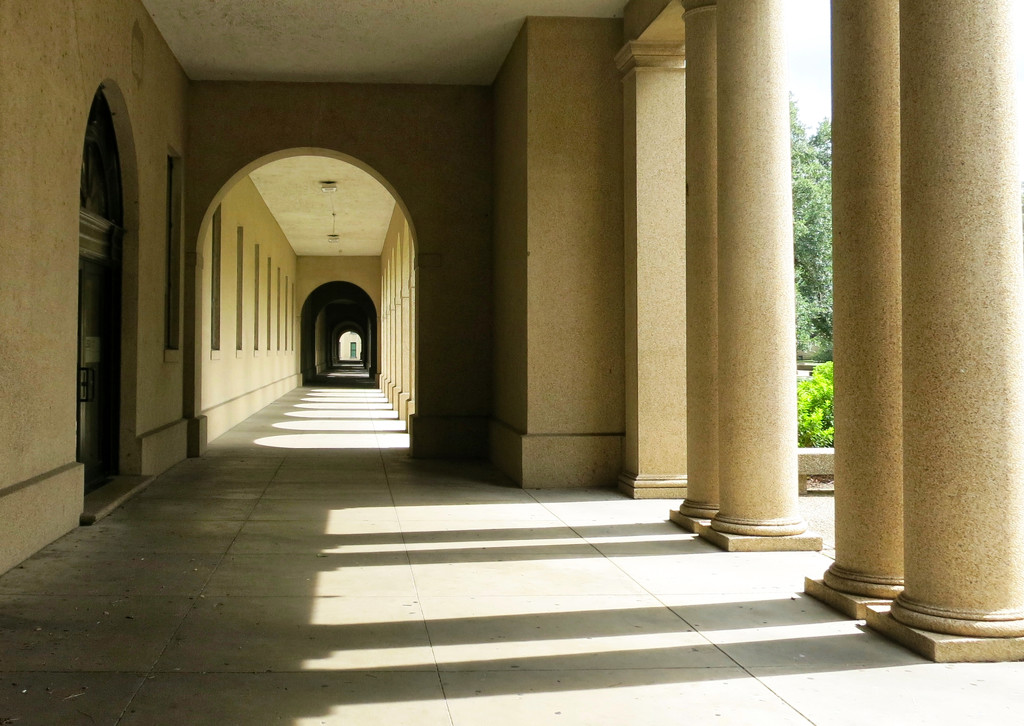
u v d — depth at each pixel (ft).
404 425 63.00
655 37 31.50
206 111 41.45
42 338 22.45
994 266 14.25
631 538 24.26
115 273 32.32
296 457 42.75
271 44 37.17
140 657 14.25
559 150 33.86
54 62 22.99
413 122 42.68
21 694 12.58
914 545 15.19
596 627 16.19
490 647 15.01
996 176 14.24
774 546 22.59
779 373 22.91
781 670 13.96
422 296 42.78
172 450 38.29
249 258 68.18
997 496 14.38
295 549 22.65
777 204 22.71
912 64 14.74
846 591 17.28
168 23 34.73
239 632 15.67
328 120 42.14
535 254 33.76
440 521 26.73
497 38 36.55
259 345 76.89
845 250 17.56
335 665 14.03
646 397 31.45
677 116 31.96
